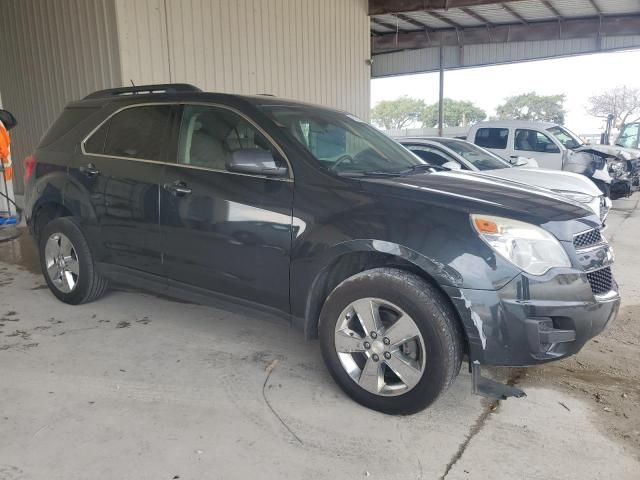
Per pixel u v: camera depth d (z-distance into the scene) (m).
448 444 2.68
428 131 34.94
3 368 3.42
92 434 2.71
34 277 5.49
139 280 3.96
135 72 7.96
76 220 4.27
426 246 2.70
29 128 9.41
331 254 2.95
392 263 2.97
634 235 8.24
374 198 2.94
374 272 2.87
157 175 3.73
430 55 21.23
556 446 2.67
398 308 2.78
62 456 2.53
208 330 4.10
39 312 4.43
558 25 17.38
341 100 12.94
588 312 2.71
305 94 11.59
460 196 2.88
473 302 2.61
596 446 2.68
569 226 2.78
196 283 3.62
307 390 3.19
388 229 2.81
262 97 3.79
